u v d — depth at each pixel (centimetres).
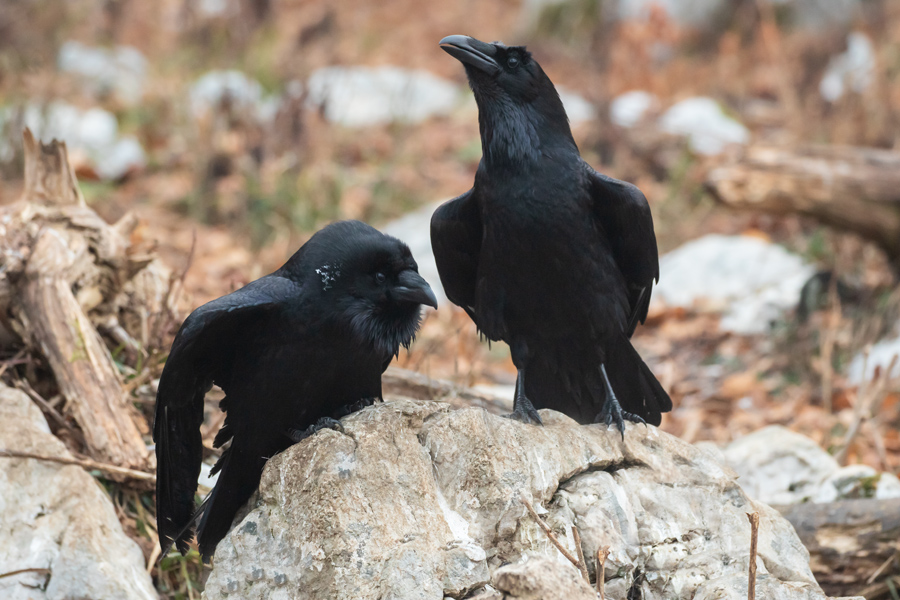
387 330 693
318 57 2439
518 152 775
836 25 2600
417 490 631
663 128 2145
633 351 805
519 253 777
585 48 2614
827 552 823
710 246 1702
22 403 815
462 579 605
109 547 755
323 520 613
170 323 980
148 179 1939
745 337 1495
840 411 1277
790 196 1439
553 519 646
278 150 1838
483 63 780
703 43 2827
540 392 845
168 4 2886
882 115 1880
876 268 1603
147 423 909
